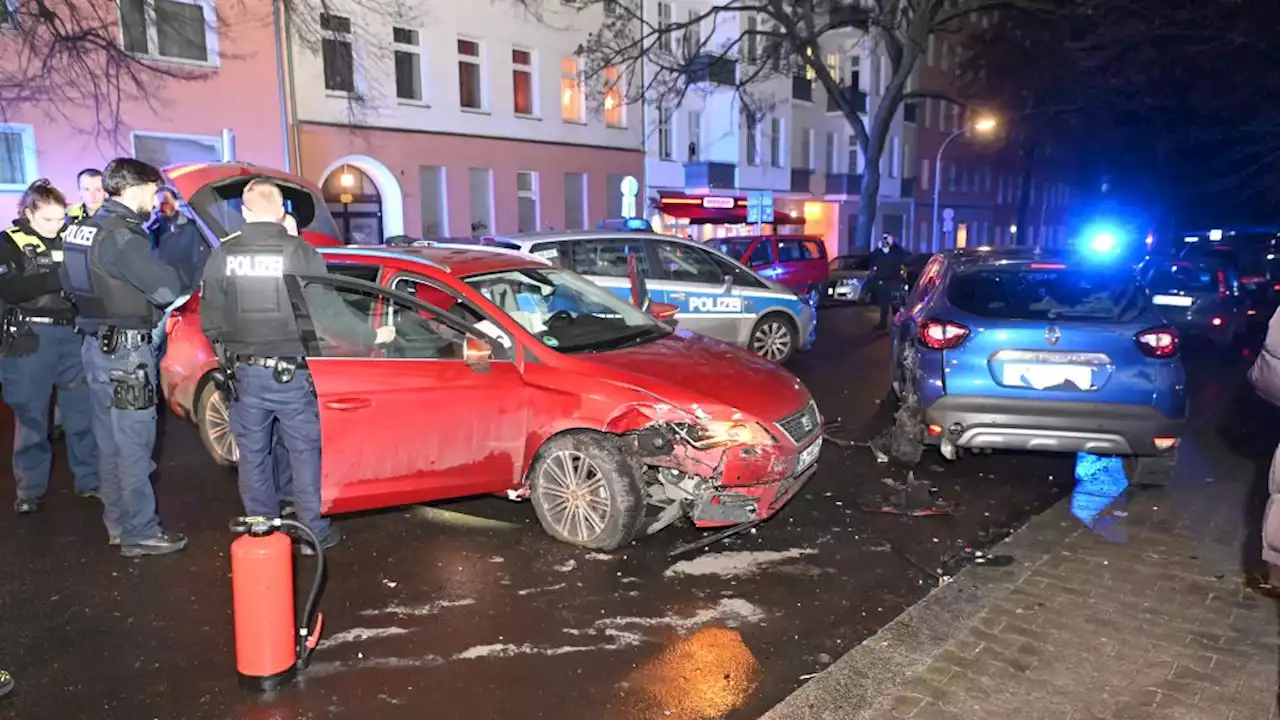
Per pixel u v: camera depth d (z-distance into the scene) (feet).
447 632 13.15
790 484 16.31
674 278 33.04
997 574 15.14
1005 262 20.11
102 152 49.67
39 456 17.92
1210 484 20.29
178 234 17.33
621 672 12.07
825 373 36.01
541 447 16.31
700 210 91.76
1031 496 19.80
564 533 16.39
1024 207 148.25
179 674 11.87
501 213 75.41
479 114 72.74
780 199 111.75
